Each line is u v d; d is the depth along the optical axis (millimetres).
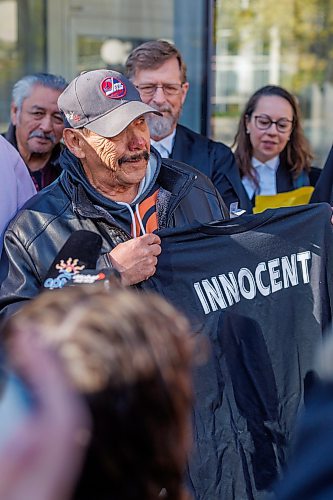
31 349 986
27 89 3266
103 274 1969
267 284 2314
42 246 2271
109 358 992
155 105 3182
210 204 2529
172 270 2254
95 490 1003
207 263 2279
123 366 1000
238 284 2297
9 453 881
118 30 4762
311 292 2344
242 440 2252
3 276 2295
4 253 2336
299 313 2334
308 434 1110
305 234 2357
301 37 5793
